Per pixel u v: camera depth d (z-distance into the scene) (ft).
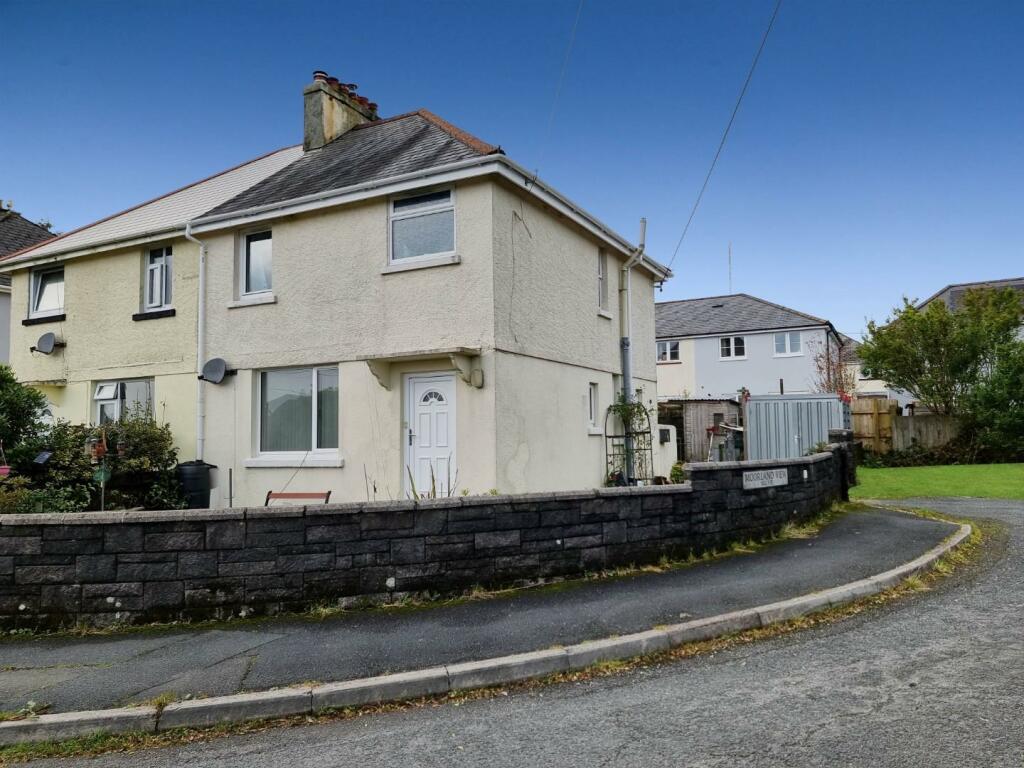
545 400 37.14
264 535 20.21
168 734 13.93
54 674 16.10
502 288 33.53
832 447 38.14
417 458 34.76
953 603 20.39
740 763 11.56
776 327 109.09
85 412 45.29
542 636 17.67
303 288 37.83
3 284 60.44
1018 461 66.49
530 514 22.38
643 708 14.12
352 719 14.42
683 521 25.31
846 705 13.67
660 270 53.62
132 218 51.08
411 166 35.99
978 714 12.98
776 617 19.16
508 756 12.30
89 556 19.80
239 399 39.29
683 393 114.62
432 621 19.08
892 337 72.33
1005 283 117.60
